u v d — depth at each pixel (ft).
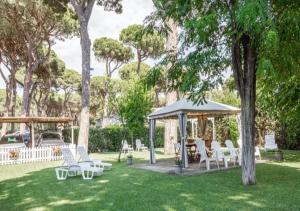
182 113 45.11
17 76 118.11
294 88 32.94
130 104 58.13
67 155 39.60
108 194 28.12
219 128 85.71
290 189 26.71
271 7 20.59
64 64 125.49
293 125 62.54
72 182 35.76
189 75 25.43
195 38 22.71
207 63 25.64
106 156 70.18
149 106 59.06
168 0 24.93
